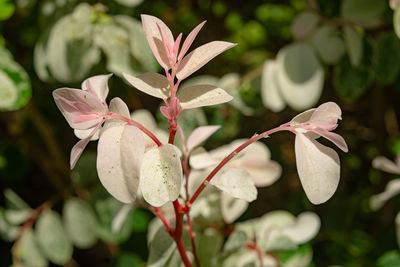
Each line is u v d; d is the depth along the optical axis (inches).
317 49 25.4
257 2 42.5
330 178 15.9
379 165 24.2
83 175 27.8
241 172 17.3
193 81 28.6
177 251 19.0
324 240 31.4
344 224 30.1
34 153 36.4
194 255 18.5
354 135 41.1
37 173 40.0
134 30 25.3
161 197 15.4
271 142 33.6
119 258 29.8
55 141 36.9
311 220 23.4
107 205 27.4
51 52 24.7
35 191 39.7
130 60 25.3
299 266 24.7
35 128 36.1
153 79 16.5
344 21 25.1
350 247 31.4
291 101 24.6
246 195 17.0
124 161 15.4
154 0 35.2
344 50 25.8
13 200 28.1
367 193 34.5
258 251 22.6
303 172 15.9
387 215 33.8
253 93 27.9
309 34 25.7
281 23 42.3
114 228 22.5
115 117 15.7
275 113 39.5
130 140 15.5
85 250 40.6
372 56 26.0
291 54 24.8
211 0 42.1
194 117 25.2
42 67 26.1
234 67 42.2
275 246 22.8
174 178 15.6
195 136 19.2
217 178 17.2
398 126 40.9
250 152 21.3
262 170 20.7
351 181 39.6
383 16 25.5
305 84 24.6
